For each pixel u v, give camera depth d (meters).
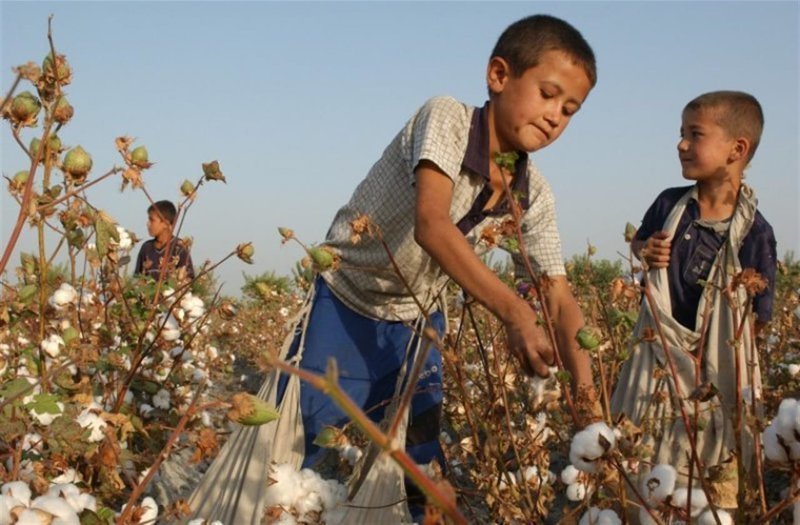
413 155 2.40
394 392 2.72
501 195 2.57
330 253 2.41
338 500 2.35
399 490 2.38
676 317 3.13
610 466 1.81
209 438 1.77
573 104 2.35
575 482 2.33
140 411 3.18
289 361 2.58
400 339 2.71
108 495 2.35
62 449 2.12
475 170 2.41
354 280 2.69
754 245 3.08
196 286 3.79
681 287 3.11
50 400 2.09
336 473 3.38
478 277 1.94
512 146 2.49
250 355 8.52
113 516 1.79
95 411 2.31
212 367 5.15
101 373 3.16
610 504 2.11
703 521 2.00
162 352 3.39
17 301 2.62
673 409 2.80
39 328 2.61
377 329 2.71
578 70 2.30
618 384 3.08
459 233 2.09
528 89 2.31
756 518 1.97
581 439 1.71
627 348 2.33
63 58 1.97
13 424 2.02
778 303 6.18
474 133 2.41
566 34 2.31
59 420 2.11
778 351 4.93
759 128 3.14
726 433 2.76
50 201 2.14
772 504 2.67
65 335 2.55
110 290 3.27
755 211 3.06
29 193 1.92
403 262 2.65
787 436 1.60
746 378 2.91
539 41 2.29
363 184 2.70
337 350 2.67
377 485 2.35
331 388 0.75
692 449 1.98
